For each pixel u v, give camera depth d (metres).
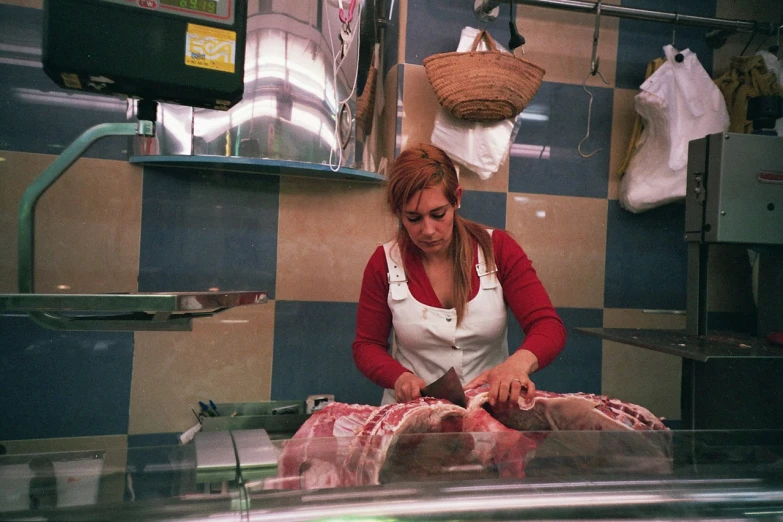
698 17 2.30
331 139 1.90
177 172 2.18
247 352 2.25
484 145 2.23
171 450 0.83
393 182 1.51
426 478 0.74
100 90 1.13
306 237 2.29
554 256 2.47
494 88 2.07
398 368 1.54
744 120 2.36
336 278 2.31
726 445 0.90
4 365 2.05
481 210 2.40
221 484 0.71
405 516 0.67
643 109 2.33
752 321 2.64
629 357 2.53
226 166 2.06
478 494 0.70
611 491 0.72
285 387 2.28
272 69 1.82
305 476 0.74
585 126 2.48
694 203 1.88
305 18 1.83
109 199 2.13
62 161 1.21
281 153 1.84
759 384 1.67
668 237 2.56
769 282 1.87
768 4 2.63
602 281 2.51
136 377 2.16
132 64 1.09
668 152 2.28
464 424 1.13
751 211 1.80
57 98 2.09
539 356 1.46
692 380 1.66
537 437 0.92
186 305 1.08
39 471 0.75
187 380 2.20
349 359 2.33
